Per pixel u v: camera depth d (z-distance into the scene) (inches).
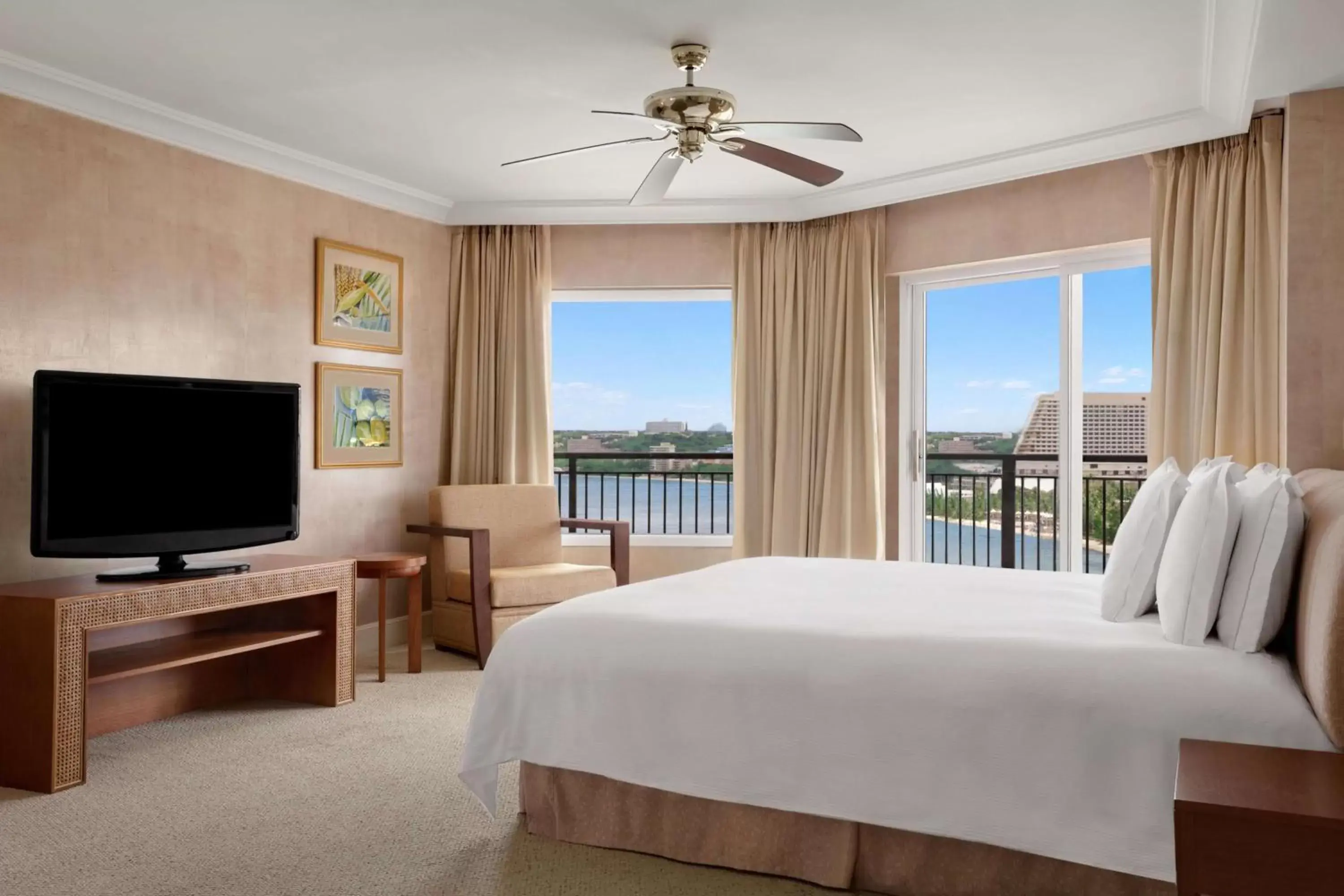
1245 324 150.9
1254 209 150.3
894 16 119.0
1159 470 112.5
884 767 85.9
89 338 144.6
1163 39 125.8
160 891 90.5
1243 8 112.2
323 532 187.2
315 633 152.3
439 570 197.6
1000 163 177.5
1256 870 56.8
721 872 95.7
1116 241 172.9
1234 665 80.7
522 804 107.0
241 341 169.3
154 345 154.0
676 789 94.2
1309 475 117.3
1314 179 128.3
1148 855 75.6
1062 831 78.7
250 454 154.0
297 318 180.9
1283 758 66.3
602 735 98.2
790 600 111.3
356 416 194.1
